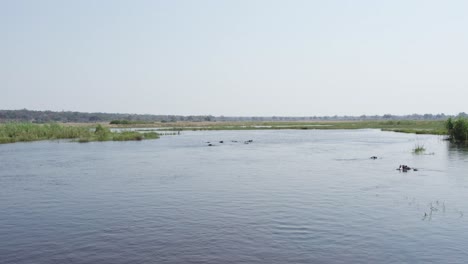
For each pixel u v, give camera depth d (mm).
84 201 25938
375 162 44375
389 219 21172
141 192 28656
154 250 16938
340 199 25844
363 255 16203
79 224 20828
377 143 72625
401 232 19031
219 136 98438
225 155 52812
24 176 35844
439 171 36969
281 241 17891
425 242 17656
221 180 33344
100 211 23391
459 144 67375
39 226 20547
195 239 18250
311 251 16672
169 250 16906
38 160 47062
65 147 64750
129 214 22688
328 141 78938
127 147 65000
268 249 16922
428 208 23391
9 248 17391
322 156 51125
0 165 42812
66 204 25156
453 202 24797
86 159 48188
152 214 22641
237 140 82500
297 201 25422
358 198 26078
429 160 45219
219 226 20234
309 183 31625
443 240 17906
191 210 23453
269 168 40281
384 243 17547
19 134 80562
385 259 15766
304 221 20953
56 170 39344
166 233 19172
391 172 36844
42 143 72875
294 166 41688
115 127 151750
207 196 27141
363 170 38375
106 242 18000
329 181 32438
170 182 32531
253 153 55312
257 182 32281
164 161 46375
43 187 30672
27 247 17500
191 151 58375
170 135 103125
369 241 17812
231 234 18938
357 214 22172
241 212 22891
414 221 20797
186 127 155000
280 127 154125
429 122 172750
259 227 20000
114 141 78875
